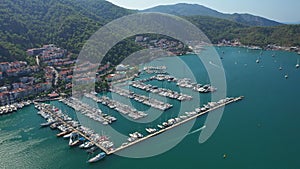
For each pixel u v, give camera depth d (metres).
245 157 116.19
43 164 117.31
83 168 113.38
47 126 153.38
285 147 122.81
